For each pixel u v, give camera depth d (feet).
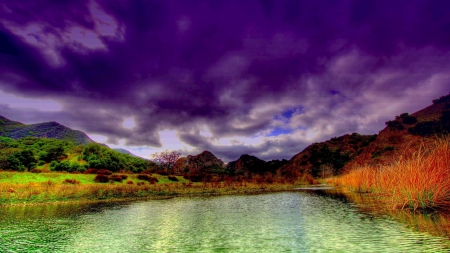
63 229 47.47
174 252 30.86
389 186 61.93
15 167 258.16
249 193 134.31
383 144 256.93
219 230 43.29
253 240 35.45
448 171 47.47
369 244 29.96
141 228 47.24
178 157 352.90
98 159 290.56
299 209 65.72
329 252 28.22
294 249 30.12
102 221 55.98
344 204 69.05
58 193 107.45
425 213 44.42
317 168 389.19
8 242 37.78
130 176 203.31
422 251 26.11
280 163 515.09
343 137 497.05
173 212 68.74
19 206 88.07
